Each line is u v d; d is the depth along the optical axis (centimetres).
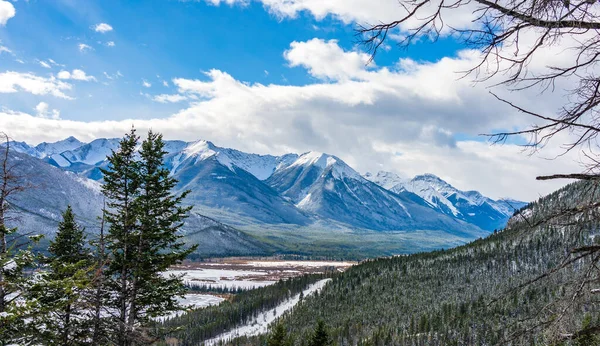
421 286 14138
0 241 1289
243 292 16888
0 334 1141
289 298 15650
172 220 2225
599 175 490
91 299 1727
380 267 16925
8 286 1146
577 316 475
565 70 480
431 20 484
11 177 1471
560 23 461
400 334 10262
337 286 15612
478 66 494
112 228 2092
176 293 2244
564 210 503
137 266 2062
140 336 1980
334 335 10300
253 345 10438
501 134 517
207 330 11862
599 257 472
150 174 2194
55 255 1947
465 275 13912
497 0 470
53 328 1530
